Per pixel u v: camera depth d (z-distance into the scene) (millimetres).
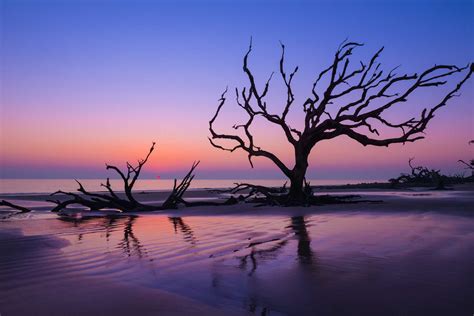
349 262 6293
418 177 58062
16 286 5258
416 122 20766
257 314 4211
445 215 12938
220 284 5297
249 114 22359
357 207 17625
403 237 8547
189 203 22812
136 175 21453
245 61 21531
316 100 21797
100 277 5758
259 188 22781
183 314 4211
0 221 14766
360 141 21562
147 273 5973
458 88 20000
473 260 6227
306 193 21969
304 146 21875
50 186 69562
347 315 4113
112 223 13641
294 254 7082
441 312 4094
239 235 9742
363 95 21438
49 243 8914
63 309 4355
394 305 4320
